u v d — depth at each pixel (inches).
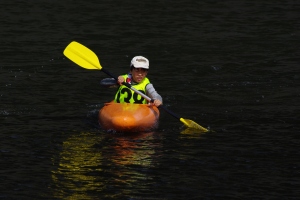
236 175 911.7
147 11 2322.8
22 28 2012.8
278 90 1398.9
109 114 1112.8
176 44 1852.9
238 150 1015.6
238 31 2033.7
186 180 890.7
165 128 1127.0
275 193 854.5
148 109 1133.7
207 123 1159.6
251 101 1309.1
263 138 1075.3
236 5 2464.3
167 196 837.8
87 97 1330.0
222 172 922.1
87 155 979.9
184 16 2252.7
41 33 1955.0
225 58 1696.6
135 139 1060.5
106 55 1722.4
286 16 2273.6
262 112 1229.7
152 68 1592.0
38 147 1011.9
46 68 1561.3
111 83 1186.0
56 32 1975.9
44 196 829.8
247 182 888.3
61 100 1299.2
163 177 899.4
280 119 1182.9
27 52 1716.3
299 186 877.8
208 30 2042.3
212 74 1540.4
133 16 2234.3
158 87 1416.1
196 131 1111.0
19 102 1270.9
